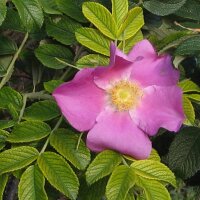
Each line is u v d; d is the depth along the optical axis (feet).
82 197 1.47
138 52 1.45
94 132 1.41
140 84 1.45
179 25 1.63
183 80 1.54
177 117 1.41
